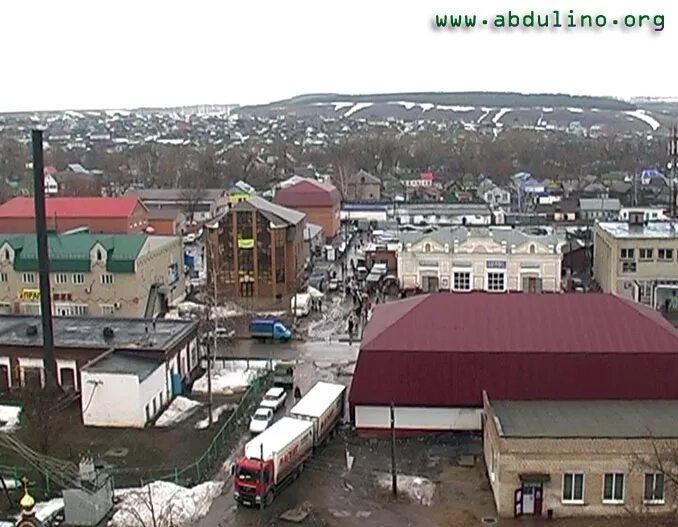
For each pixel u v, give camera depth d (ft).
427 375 159.43
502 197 542.16
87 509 126.31
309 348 225.76
